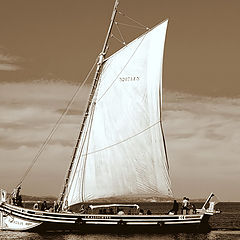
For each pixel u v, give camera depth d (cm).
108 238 5212
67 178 5841
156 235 5478
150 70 5972
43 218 5344
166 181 5788
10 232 5503
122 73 6009
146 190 5819
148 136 5878
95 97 5950
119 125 5938
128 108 5950
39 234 5372
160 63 5956
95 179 5853
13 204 5575
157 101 5897
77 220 5347
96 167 5869
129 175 5853
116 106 5966
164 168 5809
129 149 5891
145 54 6000
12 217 5512
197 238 5469
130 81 5981
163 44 5975
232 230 7256
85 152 5875
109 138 5922
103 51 6000
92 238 5206
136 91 5962
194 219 5597
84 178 5847
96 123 5931
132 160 5869
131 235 5406
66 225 5350
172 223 5538
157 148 5847
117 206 5412
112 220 5412
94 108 5941
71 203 5797
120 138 5919
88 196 5828
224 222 10512
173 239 5319
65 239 5134
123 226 5431
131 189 5834
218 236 5978
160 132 5850
